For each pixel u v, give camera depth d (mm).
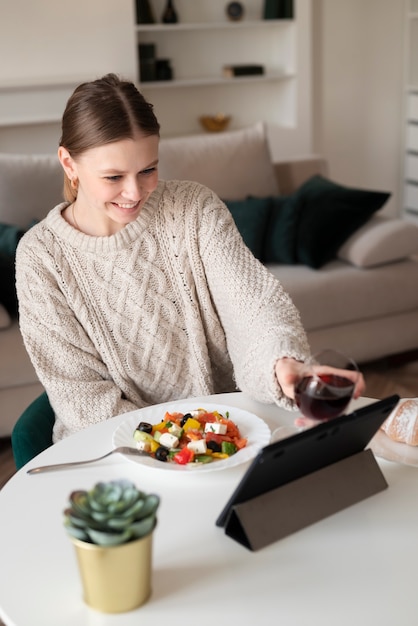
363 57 5953
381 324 3600
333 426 1165
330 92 5961
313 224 3598
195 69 5738
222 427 1452
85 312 1764
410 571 1148
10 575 1167
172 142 3777
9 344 3006
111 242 1731
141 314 1784
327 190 3725
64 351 1758
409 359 3762
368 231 3600
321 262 3551
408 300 3594
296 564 1168
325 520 1268
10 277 3121
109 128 1492
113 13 5121
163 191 1802
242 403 1636
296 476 1254
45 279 1740
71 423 1729
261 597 1104
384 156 6227
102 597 1069
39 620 1075
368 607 1081
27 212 3434
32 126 5223
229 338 1757
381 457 1425
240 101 5918
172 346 1816
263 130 3934
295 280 3439
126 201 1574
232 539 1227
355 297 3479
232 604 1093
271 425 1537
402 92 6094
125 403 1767
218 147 3816
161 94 5699
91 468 1425
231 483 1368
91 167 1535
